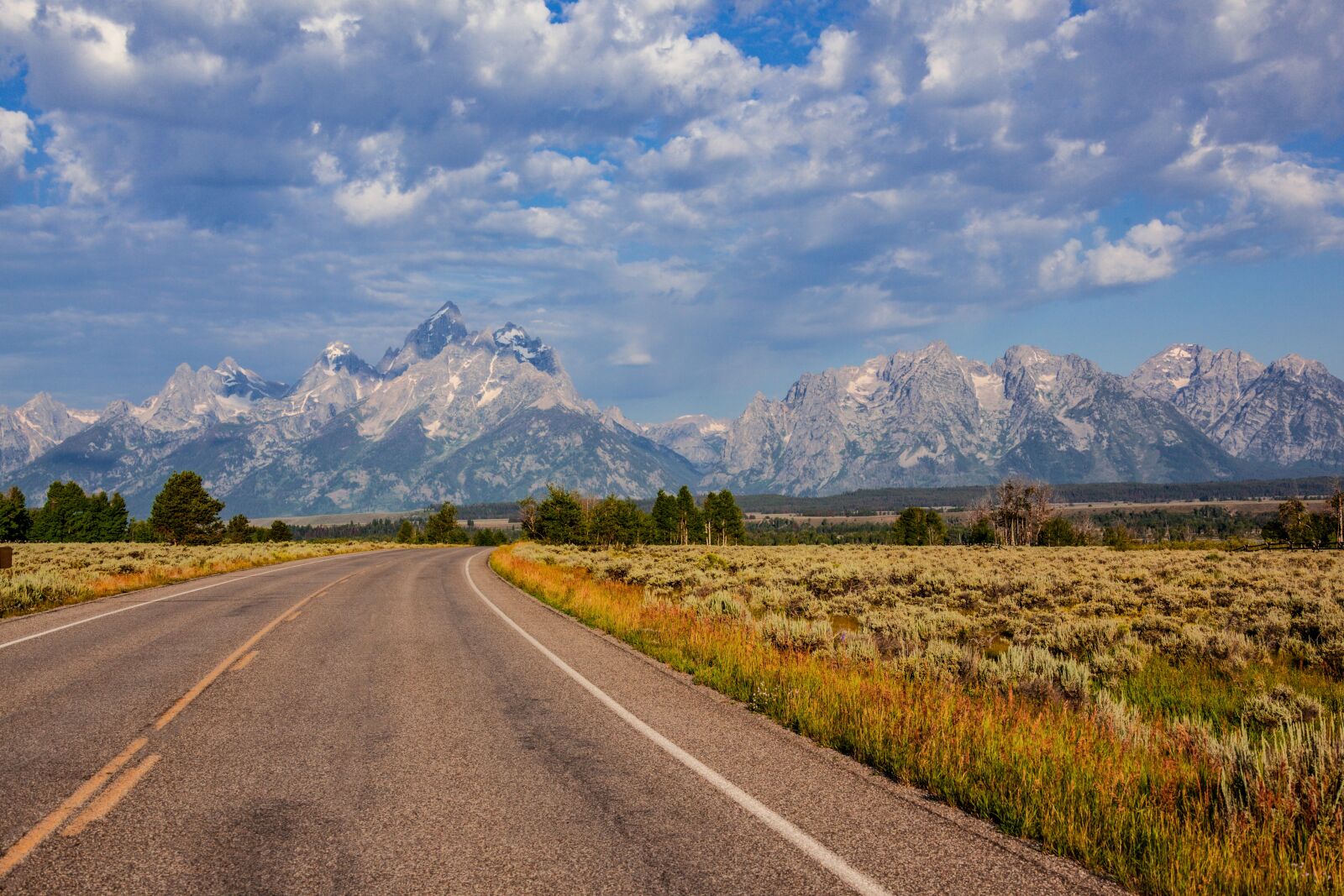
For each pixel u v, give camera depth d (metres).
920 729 6.09
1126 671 10.63
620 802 4.95
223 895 3.62
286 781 5.35
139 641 12.20
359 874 3.86
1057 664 9.60
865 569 31.53
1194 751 5.99
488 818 4.65
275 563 41.88
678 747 6.28
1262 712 7.96
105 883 3.74
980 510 115.06
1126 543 95.25
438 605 18.39
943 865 4.05
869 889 3.73
